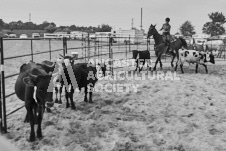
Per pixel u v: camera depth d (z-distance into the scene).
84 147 5.09
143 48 29.11
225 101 8.09
